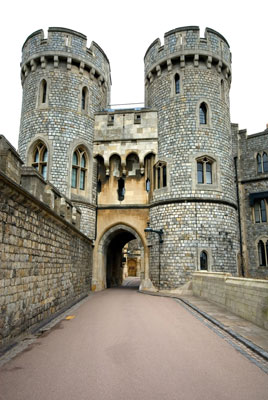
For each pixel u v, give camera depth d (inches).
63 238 491.8
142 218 837.2
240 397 176.2
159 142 825.5
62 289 485.4
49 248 408.8
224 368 222.5
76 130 829.8
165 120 821.2
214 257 724.7
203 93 803.4
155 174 822.5
